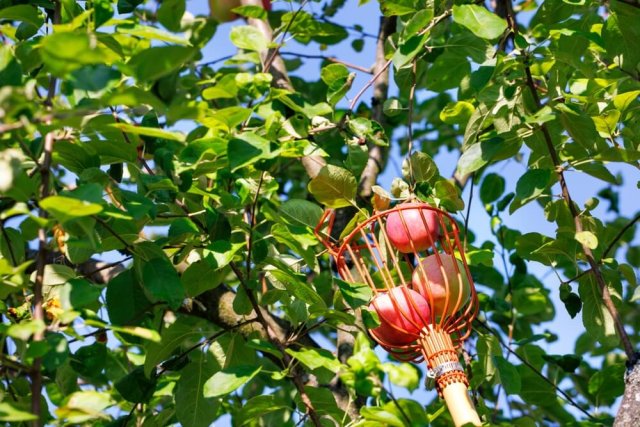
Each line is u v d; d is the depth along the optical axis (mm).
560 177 2594
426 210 2367
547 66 2648
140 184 2299
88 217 1792
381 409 2221
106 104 1701
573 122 2508
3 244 2479
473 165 2490
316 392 2467
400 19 2945
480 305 3438
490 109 2652
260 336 2838
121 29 2020
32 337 2230
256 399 2430
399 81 2963
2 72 1955
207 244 2404
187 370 2533
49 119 1682
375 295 2338
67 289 1851
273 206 3381
